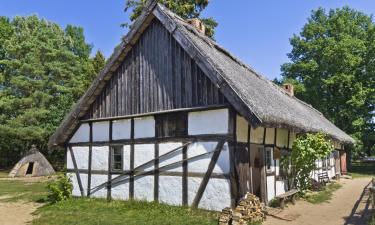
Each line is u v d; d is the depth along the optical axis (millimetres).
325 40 35500
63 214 11016
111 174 13023
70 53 33562
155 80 12250
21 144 33031
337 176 23688
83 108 13922
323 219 10328
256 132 11438
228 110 10289
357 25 36719
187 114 11227
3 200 14570
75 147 14391
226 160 10141
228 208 9094
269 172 12266
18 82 30594
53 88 31938
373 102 32906
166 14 11844
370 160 43312
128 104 12914
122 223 9586
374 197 10391
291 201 12852
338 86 34625
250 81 12859
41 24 39406
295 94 36688
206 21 28359
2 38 37562
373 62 33969
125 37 12789
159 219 9812
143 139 12289
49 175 25922
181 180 11047
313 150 12883
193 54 10922
